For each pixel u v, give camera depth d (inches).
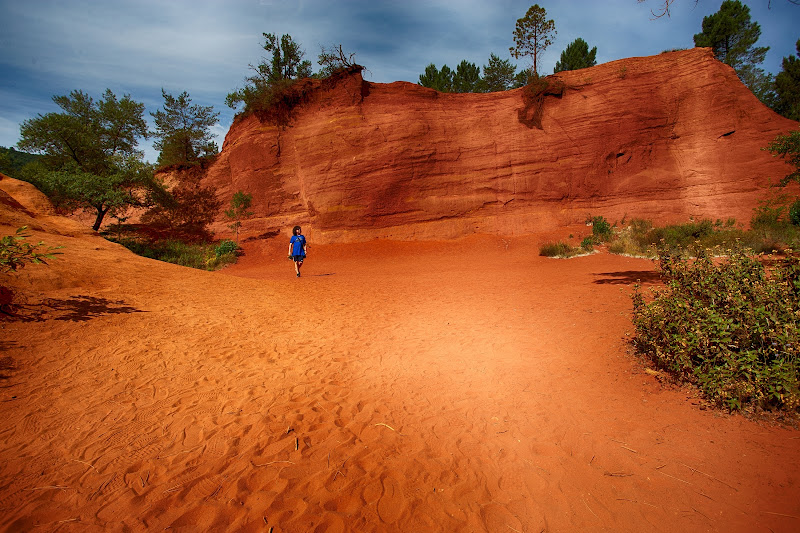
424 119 1018.7
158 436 118.6
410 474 106.3
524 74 1371.8
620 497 94.2
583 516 89.4
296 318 279.4
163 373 163.3
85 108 1189.1
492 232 977.5
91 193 848.3
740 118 892.0
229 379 164.9
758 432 113.5
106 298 241.6
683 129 935.7
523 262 637.3
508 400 148.3
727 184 864.3
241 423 129.3
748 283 157.6
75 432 117.0
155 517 86.7
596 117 967.6
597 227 814.5
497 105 1056.8
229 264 887.1
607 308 269.4
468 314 288.2
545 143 989.8
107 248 378.9
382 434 126.6
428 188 1003.3
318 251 946.1
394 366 188.2
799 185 797.2
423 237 981.2
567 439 120.0
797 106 1229.1
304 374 175.9
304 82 1101.1
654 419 126.5
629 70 979.9
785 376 117.3
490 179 999.6
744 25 1414.9
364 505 94.2
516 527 87.6
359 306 330.6
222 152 1216.2
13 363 147.7
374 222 994.7
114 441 114.1
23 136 1000.9
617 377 160.7
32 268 235.0
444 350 209.3
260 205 1082.7
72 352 166.9
